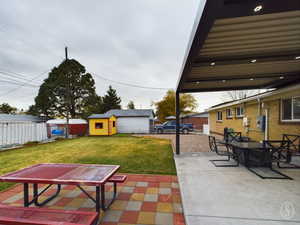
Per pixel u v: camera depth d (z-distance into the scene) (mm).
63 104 21359
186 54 3312
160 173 4289
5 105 36719
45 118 23234
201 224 2027
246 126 9141
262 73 5277
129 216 2408
